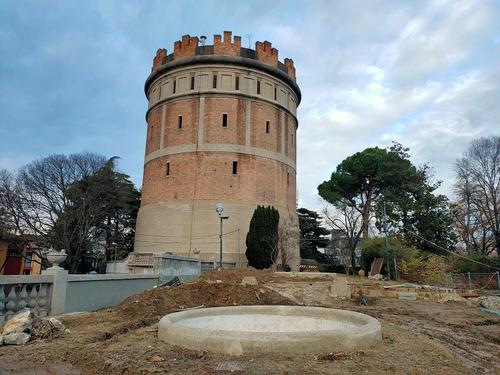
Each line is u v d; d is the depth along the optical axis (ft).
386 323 39.09
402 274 104.88
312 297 63.52
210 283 57.88
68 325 32.01
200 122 127.44
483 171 144.36
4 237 128.16
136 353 21.93
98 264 162.30
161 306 43.55
